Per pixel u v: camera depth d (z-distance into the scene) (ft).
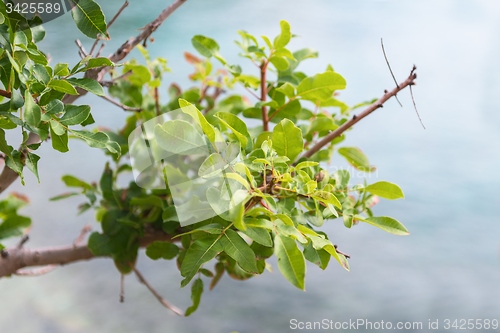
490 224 4.64
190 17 4.73
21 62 2.65
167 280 4.57
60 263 3.38
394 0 5.16
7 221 3.27
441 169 4.83
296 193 2.82
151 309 4.51
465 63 5.13
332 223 4.60
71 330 4.46
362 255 4.55
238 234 2.74
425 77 5.05
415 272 4.50
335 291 4.48
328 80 3.13
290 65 3.36
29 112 2.56
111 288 4.57
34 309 4.49
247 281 4.53
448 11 5.17
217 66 4.66
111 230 3.34
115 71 3.55
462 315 4.42
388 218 2.88
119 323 4.49
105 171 3.43
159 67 3.53
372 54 5.04
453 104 5.04
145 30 3.13
